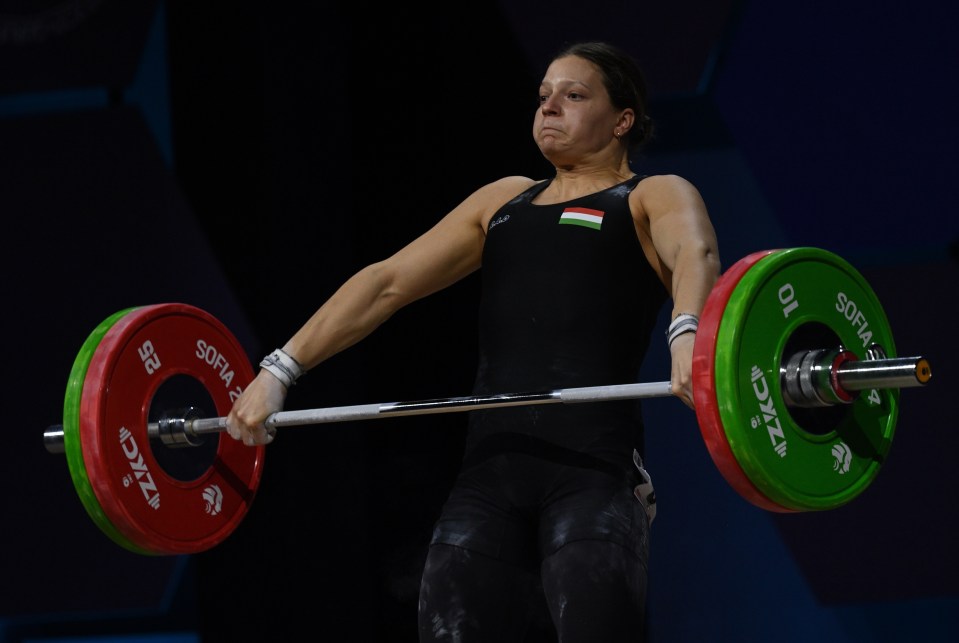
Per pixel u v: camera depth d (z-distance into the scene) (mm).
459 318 13750
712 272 7328
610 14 13578
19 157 15031
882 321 7707
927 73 12773
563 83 8203
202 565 13836
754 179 13312
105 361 8523
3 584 14781
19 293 14945
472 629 7262
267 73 14336
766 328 7078
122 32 14977
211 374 9328
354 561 13555
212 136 14445
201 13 14547
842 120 13023
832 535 12898
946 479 12570
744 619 13102
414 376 13742
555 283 7762
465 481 7688
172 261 14523
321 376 13719
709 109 13617
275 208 14188
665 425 13430
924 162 12781
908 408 12727
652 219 7711
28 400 14820
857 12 13008
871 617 12914
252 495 9516
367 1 14250
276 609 13641
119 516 8539
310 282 14062
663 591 13305
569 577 7098
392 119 14078
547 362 7656
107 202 14805
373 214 14047
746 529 13172
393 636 13500
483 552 7383
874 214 12930
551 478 7445
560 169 8352
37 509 14742
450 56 14000
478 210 8547
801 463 7145
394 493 13672
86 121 14938
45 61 15180
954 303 12695
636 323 7789
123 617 15359
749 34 13289
